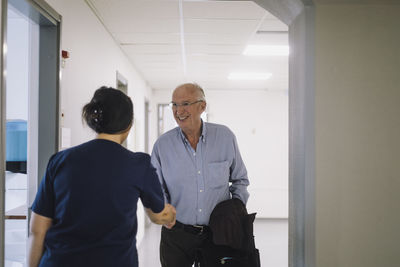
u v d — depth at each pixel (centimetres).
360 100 143
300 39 151
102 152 103
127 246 104
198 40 358
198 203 174
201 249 172
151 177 113
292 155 162
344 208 143
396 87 144
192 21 300
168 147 178
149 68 497
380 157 144
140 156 113
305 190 144
